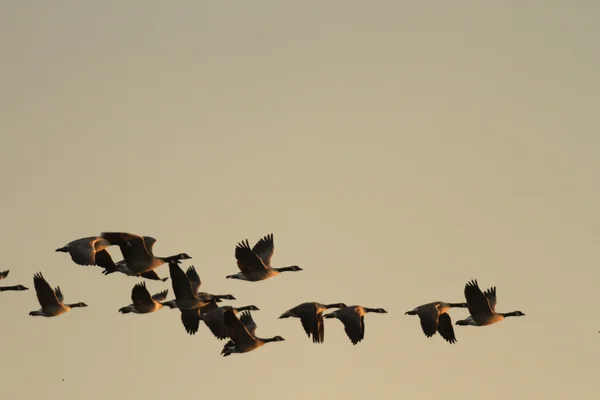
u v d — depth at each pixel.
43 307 64.56
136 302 63.12
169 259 64.62
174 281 63.12
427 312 64.75
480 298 64.81
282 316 63.75
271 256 66.06
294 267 66.56
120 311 63.19
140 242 62.12
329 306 65.19
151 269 62.97
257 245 66.25
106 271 62.25
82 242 59.75
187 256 65.00
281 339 64.94
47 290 64.44
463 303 66.31
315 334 62.91
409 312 65.19
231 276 63.56
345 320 63.53
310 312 63.44
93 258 59.31
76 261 58.97
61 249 59.62
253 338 64.25
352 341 63.12
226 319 63.62
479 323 64.94
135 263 62.56
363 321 64.12
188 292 63.25
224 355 64.12
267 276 63.66
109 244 60.91
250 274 63.53
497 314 65.25
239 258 63.31
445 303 66.25
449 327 66.00
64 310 64.81
